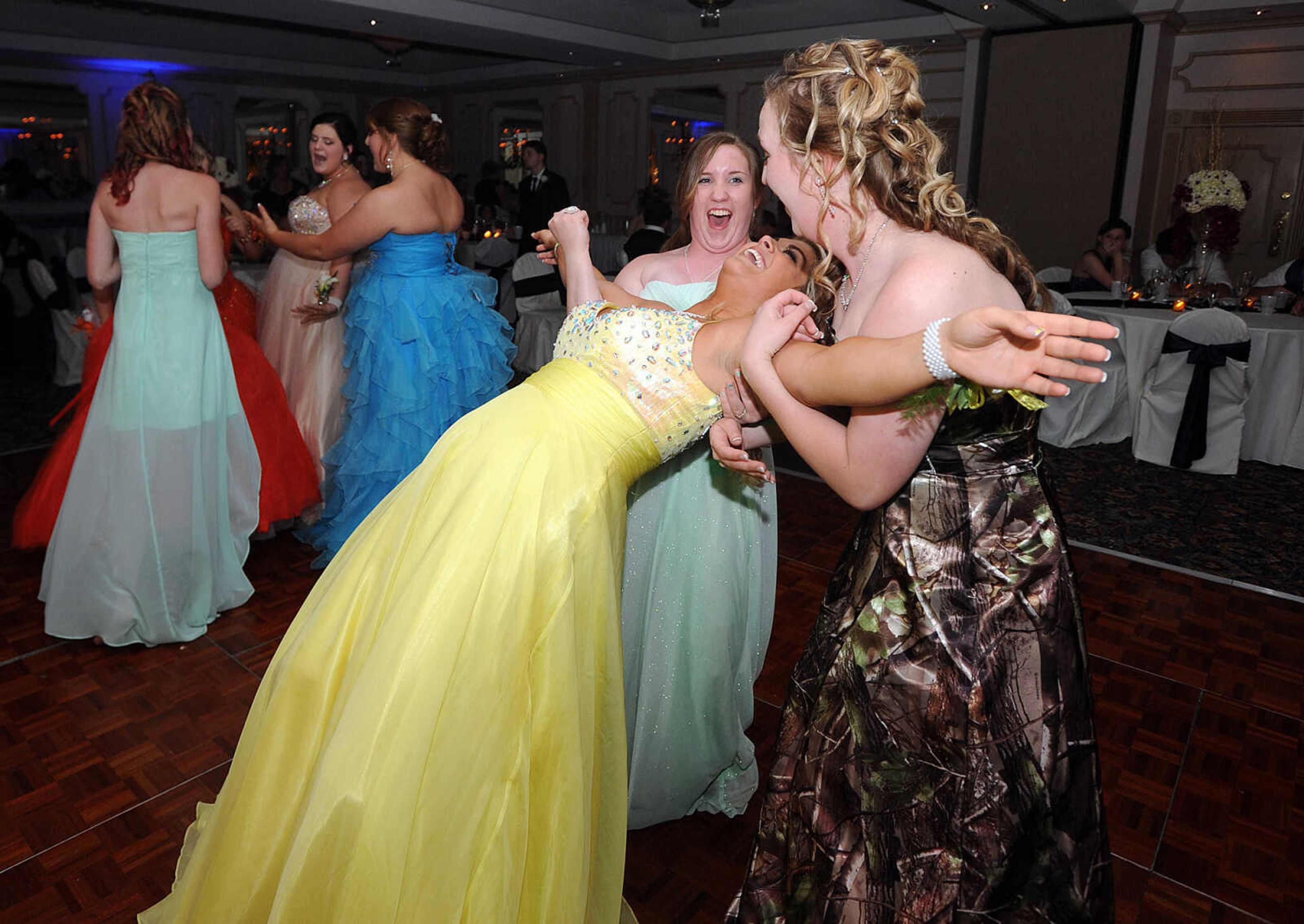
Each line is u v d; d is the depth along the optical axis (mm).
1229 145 7820
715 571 1780
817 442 1137
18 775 2102
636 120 11422
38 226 11422
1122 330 5125
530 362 6484
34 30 9852
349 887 1163
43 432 4840
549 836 1266
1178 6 7480
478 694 1224
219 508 2846
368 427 3199
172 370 2607
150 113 2562
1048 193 8297
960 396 1015
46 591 2707
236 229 3322
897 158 1135
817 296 1276
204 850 1411
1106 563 3600
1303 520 4156
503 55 10797
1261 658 2875
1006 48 8266
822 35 9266
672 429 1381
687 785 1924
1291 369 4930
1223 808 2131
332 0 7258
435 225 3123
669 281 1974
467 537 1255
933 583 1140
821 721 1226
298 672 1348
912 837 1172
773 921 1302
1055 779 1142
